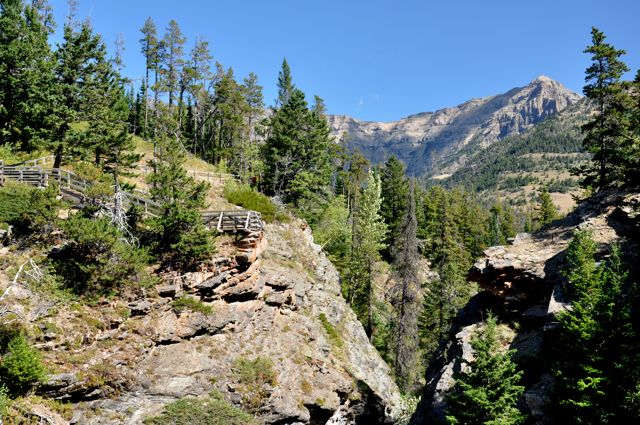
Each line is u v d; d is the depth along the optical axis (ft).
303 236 136.05
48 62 100.37
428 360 133.28
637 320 57.06
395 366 119.75
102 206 84.23
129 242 84.12
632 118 104.78
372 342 150.41
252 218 95.50
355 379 106.52
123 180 125.90
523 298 84.53
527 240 98.94
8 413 52.85
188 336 79.15
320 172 177.88
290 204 161.89
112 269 74.33
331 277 139.13
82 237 71.31
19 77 100.83
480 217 310.45
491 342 58.39
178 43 202.59
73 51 103.60
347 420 102.63
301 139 169.68
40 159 109.19
